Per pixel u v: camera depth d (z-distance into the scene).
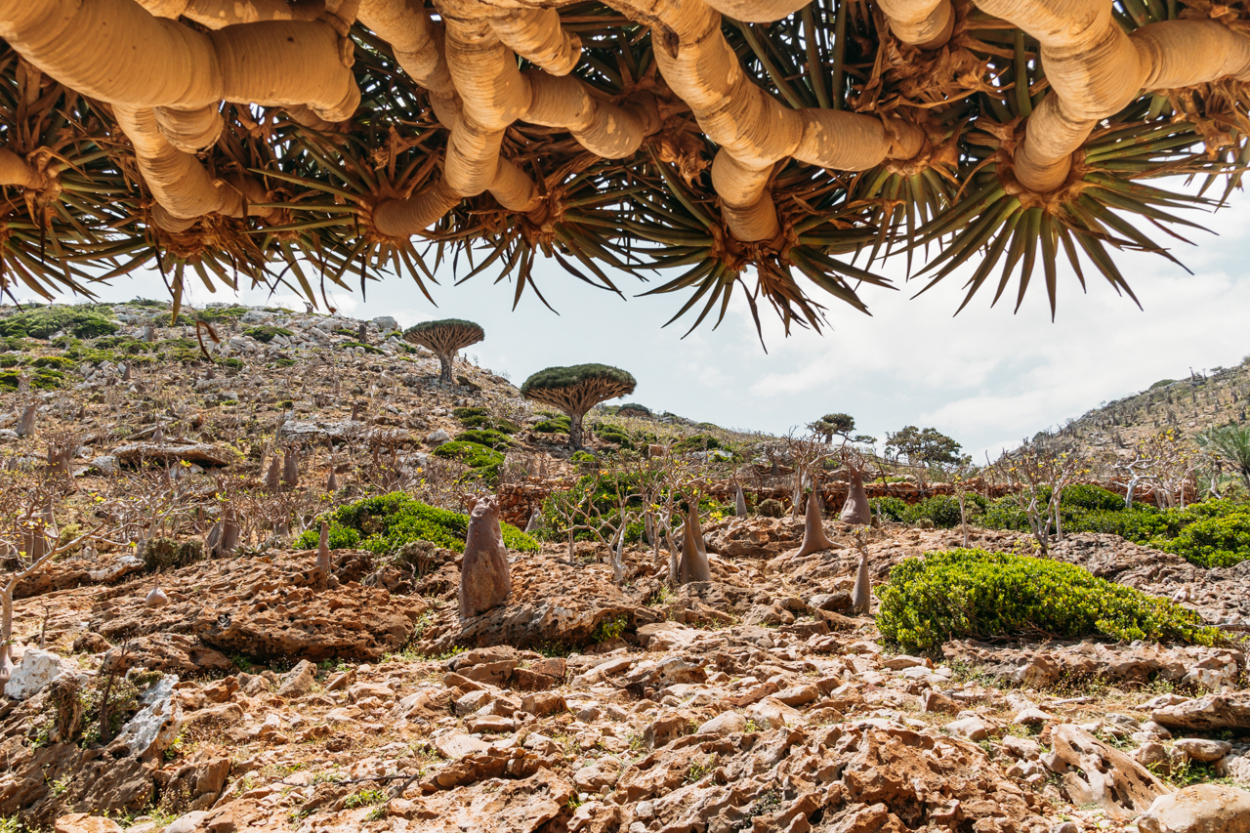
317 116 5.42
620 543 16.48
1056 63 4.05
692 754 5.96
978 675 8.92
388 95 6.07
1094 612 9.48
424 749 6.80
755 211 5.67
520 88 4.23
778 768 5.18
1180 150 5.54
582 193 6.39
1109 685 8.21
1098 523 22.14
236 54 3.17
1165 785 5.49
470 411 69.81
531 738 6.71
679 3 3.34
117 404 56.75
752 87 4.20
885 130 5.21
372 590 12.77
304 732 7.63
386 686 9.18
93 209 5.76
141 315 96.69
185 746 7.26
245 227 5.54
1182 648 8.56
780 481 38.28
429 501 32.75
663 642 10.77
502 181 5.46
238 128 5.72
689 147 5.45
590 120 4.84
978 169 5.61
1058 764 5.50
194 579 13.93
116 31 2.53
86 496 32.28
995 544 18.75
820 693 8.23
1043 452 25.17
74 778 6.95
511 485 33.06
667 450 27.11
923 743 5.54
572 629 10.93
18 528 16.84
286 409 61.00
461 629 11.72
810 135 4.73
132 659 9.72
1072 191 5.47
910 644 10.61
